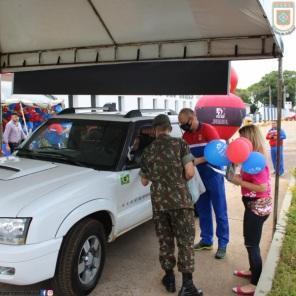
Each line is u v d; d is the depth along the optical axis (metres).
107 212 4.46
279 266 4.82
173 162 4.08
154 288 4.43
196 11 4.84
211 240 5.62
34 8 5.68
